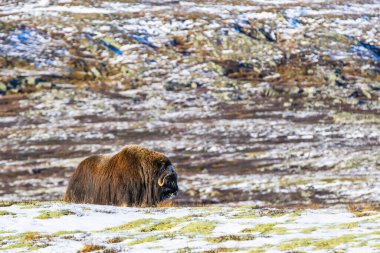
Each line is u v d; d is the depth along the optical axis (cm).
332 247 4853
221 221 6844
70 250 5738
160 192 8538
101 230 6862
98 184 8681
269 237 5647
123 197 8494
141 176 8506
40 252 5719
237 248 5166
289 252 4788
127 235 6400
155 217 7431
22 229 7019
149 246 5678
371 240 4994
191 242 5706
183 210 7975
